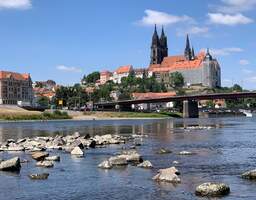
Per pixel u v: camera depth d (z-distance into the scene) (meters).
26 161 46.00
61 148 60.53
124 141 74.88
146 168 40.72
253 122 197.38
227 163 44.34
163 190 30.36
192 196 28.44
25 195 29.52
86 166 42.47
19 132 115.06
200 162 45.22
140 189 30.83
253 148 62.22
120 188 31.30
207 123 185.50
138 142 74.75
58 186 32.38
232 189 30.47
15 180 34.81
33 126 162.38
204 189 28.86
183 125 162.00
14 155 53.38
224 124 170.88
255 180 34.09
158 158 49.12
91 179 35.03
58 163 44.91
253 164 43.53
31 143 66.38
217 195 28.61
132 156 45.22
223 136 91.25
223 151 57.66
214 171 38.75
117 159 43.00
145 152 56.72
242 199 27.62
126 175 36.69
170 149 61.00
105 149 61.00
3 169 39.88
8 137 92.62
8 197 28.98
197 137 88.31
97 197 28.70
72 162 45.69
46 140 72.19
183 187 31.33
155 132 111.44
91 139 72.25
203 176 36.06
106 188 31.42
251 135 94.38
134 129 130.38
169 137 89.00
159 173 36.16
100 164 41.75
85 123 198.00
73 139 74.00
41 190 31.05
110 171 39.06
